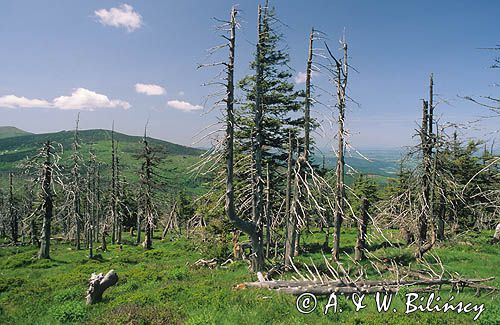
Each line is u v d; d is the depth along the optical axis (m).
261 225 16.52
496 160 8.80
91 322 10.15
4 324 11.88
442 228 25.58
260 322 9.18
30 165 30.81
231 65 13.34
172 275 17.83
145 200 36.84
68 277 20.56
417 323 8.95
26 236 55.72
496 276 15.38
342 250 26.34
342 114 16.97
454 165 22.95
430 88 19.41
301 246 27.77
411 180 20.31
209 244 22.52
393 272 15.60
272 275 15.93
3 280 18.89
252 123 22.27
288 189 17.41
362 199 20.92
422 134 19.23
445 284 13.30
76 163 32.84
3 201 56.34
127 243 47.25
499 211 11.02
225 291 12.02
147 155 36.62
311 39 16.69
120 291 15.21
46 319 11.73
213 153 13.13
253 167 18.22
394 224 21.00
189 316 9.91
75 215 33.94
